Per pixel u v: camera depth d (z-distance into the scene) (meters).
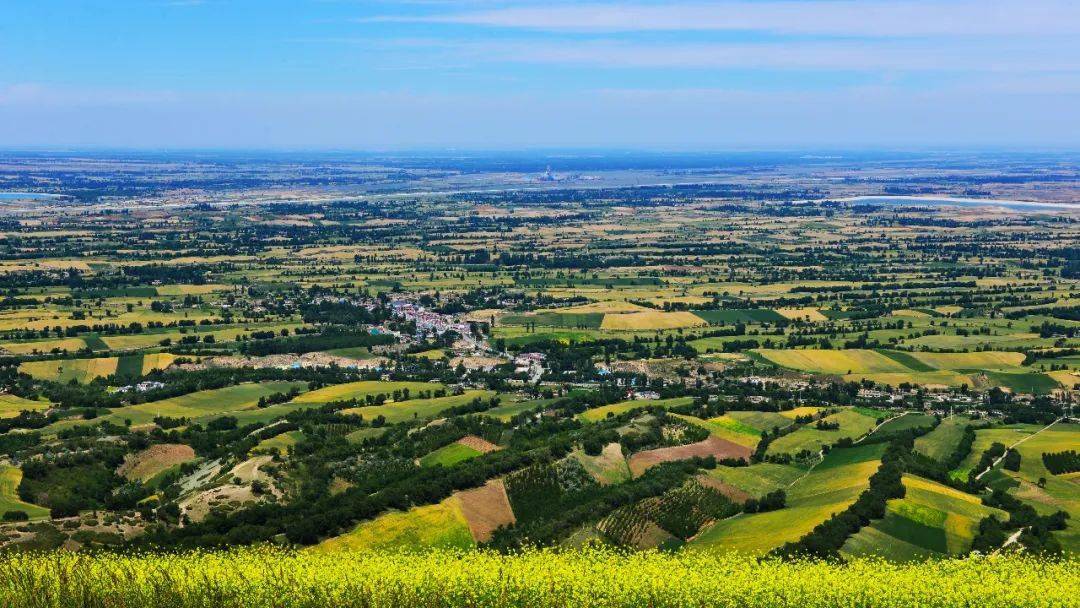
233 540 164.50
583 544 164.75
